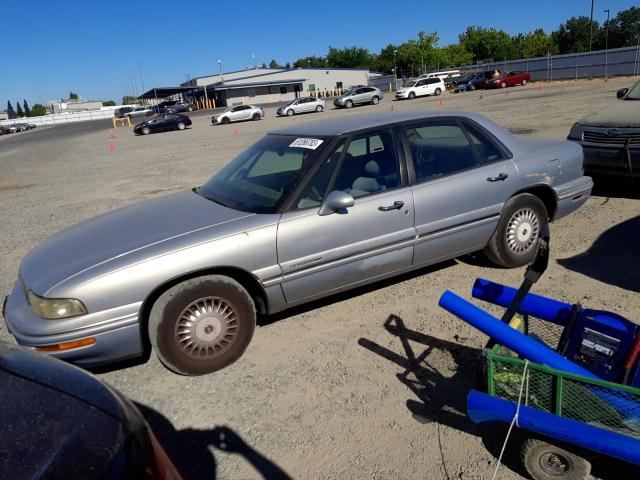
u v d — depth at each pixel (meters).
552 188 4.84
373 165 4.11
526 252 4.84
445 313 4.14
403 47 81.88
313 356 3.68
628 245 5.25
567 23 85.06
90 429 1.58
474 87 43.66
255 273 3.60
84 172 15.64
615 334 2.73
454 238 4.39
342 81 81.06
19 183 14.48
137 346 3.36
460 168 4.41
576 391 2.35
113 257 3.36
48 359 1.95
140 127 34.09
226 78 84.00
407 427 2.90
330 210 3.77
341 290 4.04
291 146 4.33
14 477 1.36
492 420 2.51
